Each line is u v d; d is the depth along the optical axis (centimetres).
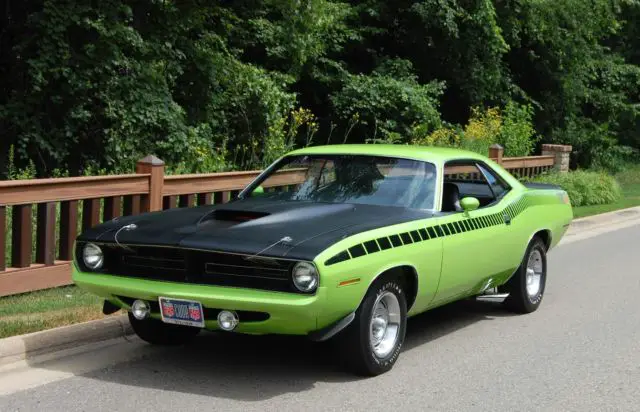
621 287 968
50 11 1293
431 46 2273
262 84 1683
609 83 2930
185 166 1451
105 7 1359
